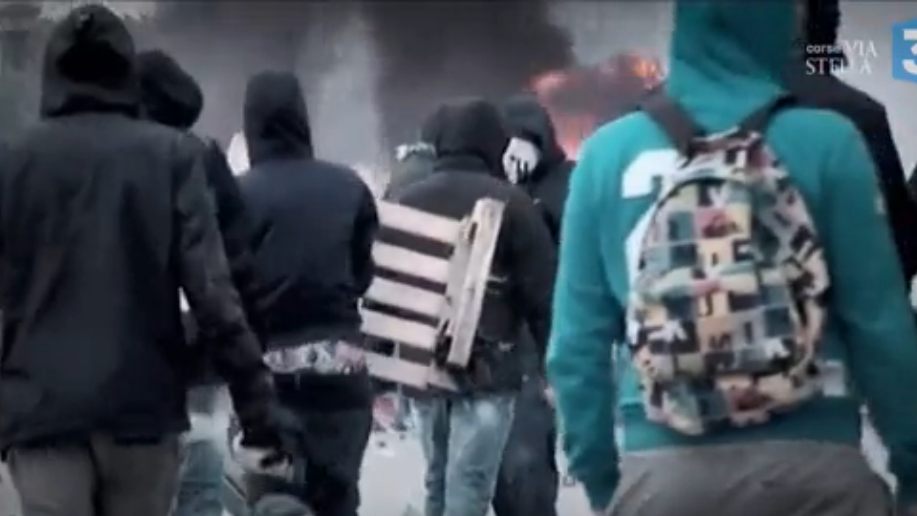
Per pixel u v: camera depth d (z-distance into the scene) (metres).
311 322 13.77
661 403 7.46
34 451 10.07
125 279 10.13
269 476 13.27
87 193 10.17
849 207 7.52
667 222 7.52
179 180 10.27
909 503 7.73
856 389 7.62
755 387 7.31
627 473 7.62
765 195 7.48
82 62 10.39
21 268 10.19
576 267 7.89
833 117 7.66
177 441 10.45
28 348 10.09
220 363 10.35
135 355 10.08
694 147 7.62
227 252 11.34
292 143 13.95
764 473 7.34
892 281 7.54
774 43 7.79
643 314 7.50
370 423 14.21
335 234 13.84
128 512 10.31
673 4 7.93
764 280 7.38
